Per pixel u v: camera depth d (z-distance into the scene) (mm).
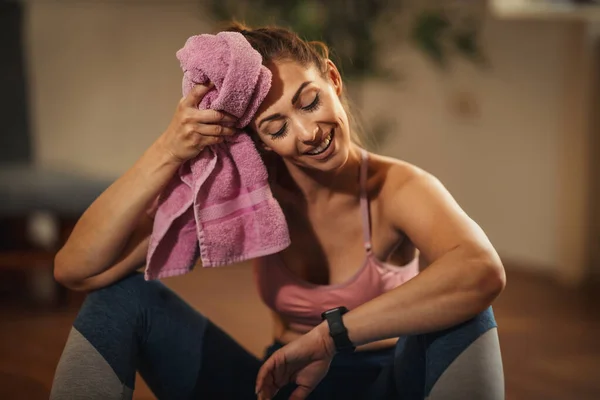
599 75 2879
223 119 1050
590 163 2938
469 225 1076
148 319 1205
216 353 1255
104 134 3705
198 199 1112
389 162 1215
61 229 2719
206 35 1047
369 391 1246
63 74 3623
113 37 3650
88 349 1135
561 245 3027
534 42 3010
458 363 1029
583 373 2074
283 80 1043
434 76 3383
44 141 3639
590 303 2742
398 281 1224
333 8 2939
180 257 1170
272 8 2879
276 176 1233
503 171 3205
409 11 3377
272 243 1133
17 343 2396
